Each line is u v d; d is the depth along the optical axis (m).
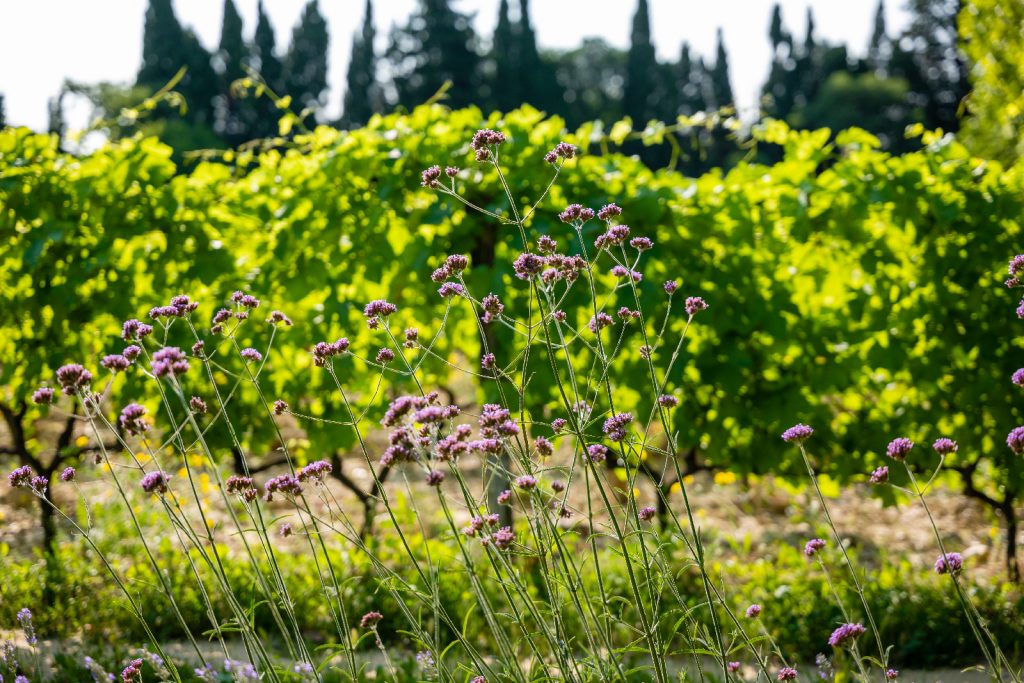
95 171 5.29
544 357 4.98
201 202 5.42
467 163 5.11
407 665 3.79
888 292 5.21
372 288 5.32
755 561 5.77
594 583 4.05
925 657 4.23
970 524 6.61
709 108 64.44
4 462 6.79
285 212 5.23
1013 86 8.62
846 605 4.42
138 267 5.33
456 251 5.12
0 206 5.16
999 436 5.06
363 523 5.88
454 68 50.69
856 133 5.35
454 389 7.12
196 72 49.09
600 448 2.50
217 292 5.37
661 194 5.08
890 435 5.24
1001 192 5.11
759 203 5.39
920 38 51.22
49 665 4.03
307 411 5.43
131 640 4.46
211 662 4.03
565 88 58.00
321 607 4.64
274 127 51.47
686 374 5.23
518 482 2.37
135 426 2.42
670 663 4.01
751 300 5.14
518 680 2.45
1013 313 5.09
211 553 5.10
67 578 4.83
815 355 5.27
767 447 5.38
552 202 5.07
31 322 5.27
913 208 5.09
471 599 4.46
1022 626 4.32
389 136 5.26
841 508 7.07
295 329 5.25
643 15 58.34
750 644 2.43
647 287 4.95
